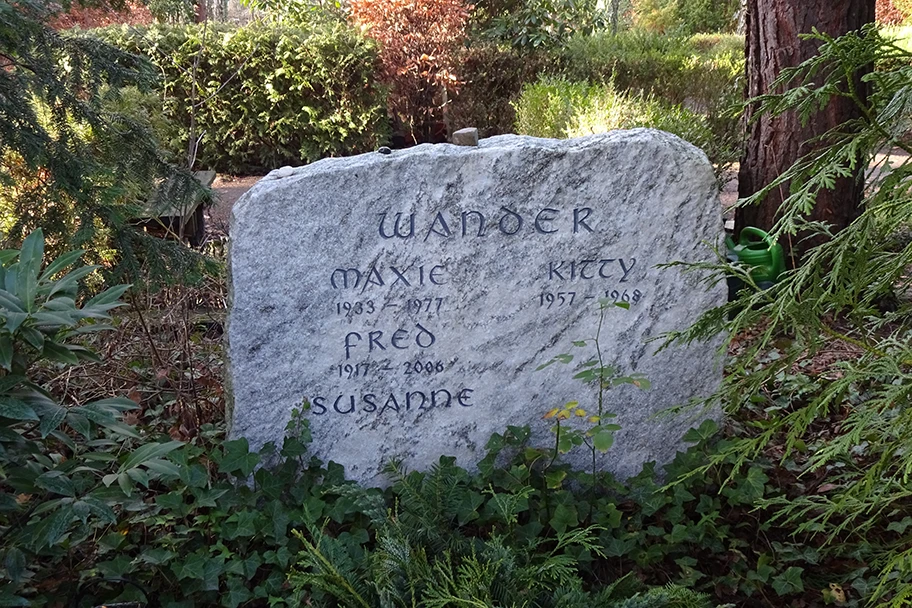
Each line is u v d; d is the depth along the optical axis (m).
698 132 6.71
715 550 3.33
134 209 4.46
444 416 3.77
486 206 3.53
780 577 3.17
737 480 3.56
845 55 2.35
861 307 2.61
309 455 3.72
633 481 3.63
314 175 3.41
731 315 4.55
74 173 4.23
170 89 11.02
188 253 4.66
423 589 2.58
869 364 2.46
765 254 5.06
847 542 3.43
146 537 3.35
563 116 7.38
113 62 4.46
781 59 5.68
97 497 2.62
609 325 3.73
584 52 12.38
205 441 4.15
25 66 4.22
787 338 5.23
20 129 4.12
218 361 4.95
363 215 3.48
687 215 3.62
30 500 3.05
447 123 12.43
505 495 3.14
